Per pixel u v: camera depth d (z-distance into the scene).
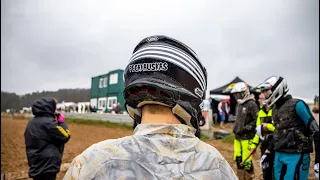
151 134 0.98
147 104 1.05
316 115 11.13
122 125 22.16
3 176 7.00
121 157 0.92
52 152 4.28
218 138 14.49
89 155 0.95
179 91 1.00
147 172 0.89
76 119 26.80
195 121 1.08
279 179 3.71
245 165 5.39
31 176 4.23
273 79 3.84
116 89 36.78
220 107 20.78
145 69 1.04
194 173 0.92
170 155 0.93
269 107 3.99
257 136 5.09
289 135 3.62
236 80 22.75
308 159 3.63
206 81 1.21
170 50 1.05
